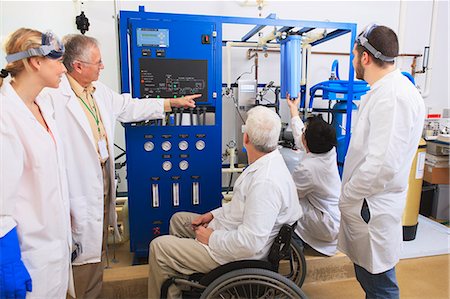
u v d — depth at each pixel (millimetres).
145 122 1930
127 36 1815
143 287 1866
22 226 1093
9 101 1041
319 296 1966
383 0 3445
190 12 3018
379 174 1275
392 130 1263
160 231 2031
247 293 1356
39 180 1108
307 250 2143
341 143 2543
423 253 2355
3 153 977
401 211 1421
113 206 1750
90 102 1596
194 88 1878
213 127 1963
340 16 3375
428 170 3170
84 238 1529
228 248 1318
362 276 1532
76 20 2441
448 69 3844
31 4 2488
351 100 2254
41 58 1069
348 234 1541
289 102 2225
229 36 3168
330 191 1890
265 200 1292
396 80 1341
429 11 3609
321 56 3457
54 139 1214
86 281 1599
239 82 2650
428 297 1914
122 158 2977
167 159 1951
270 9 3195
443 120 3236
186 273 1408
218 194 2057
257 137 1379
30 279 1041
